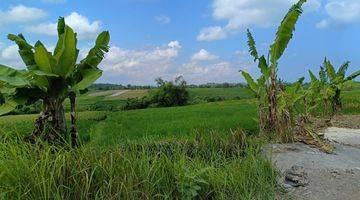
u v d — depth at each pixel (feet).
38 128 27.45
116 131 48.91
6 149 17.67
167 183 19.11
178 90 163.43
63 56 28.55
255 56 38.14
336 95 63.93
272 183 21.90
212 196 20.20
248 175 21.88
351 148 36.81
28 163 17.03
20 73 28.99
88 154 18.56
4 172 16.20
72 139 28.04
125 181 17.76
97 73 29.71
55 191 16.53
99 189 17.37
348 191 22.95
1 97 30.35
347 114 69.46
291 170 24.93
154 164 19.10
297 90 43.27
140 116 78.89
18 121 63.87
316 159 29.22
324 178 24.76
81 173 17.42
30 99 28.81
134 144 21.91
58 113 28.45
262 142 30.27
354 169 27.04
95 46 31.04
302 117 39.83
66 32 28.48
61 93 28.25
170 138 29.89
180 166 19.58
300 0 36.06
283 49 37.52
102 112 98.27
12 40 30.83
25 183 16.29
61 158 17.66
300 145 34.30
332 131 48.73
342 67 63.57
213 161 24.38
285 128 35.50
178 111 89.71
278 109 36.60
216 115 69.41
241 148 27.37
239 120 53.57
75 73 30.25
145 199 17.93
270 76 37.52
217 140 27.91
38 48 27.68
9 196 15.89
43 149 18.57
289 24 36.68
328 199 21.77
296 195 22.13
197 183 20.07
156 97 161.07
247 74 38.73
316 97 55.26
